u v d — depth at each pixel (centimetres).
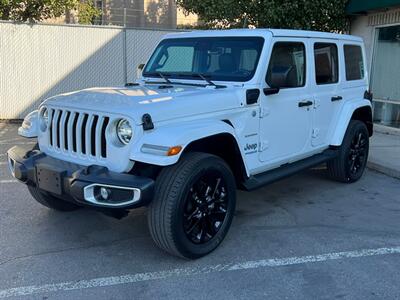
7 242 448
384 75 1107
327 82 600
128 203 365
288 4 1034
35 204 555
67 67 1240
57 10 1365
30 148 483
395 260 425
